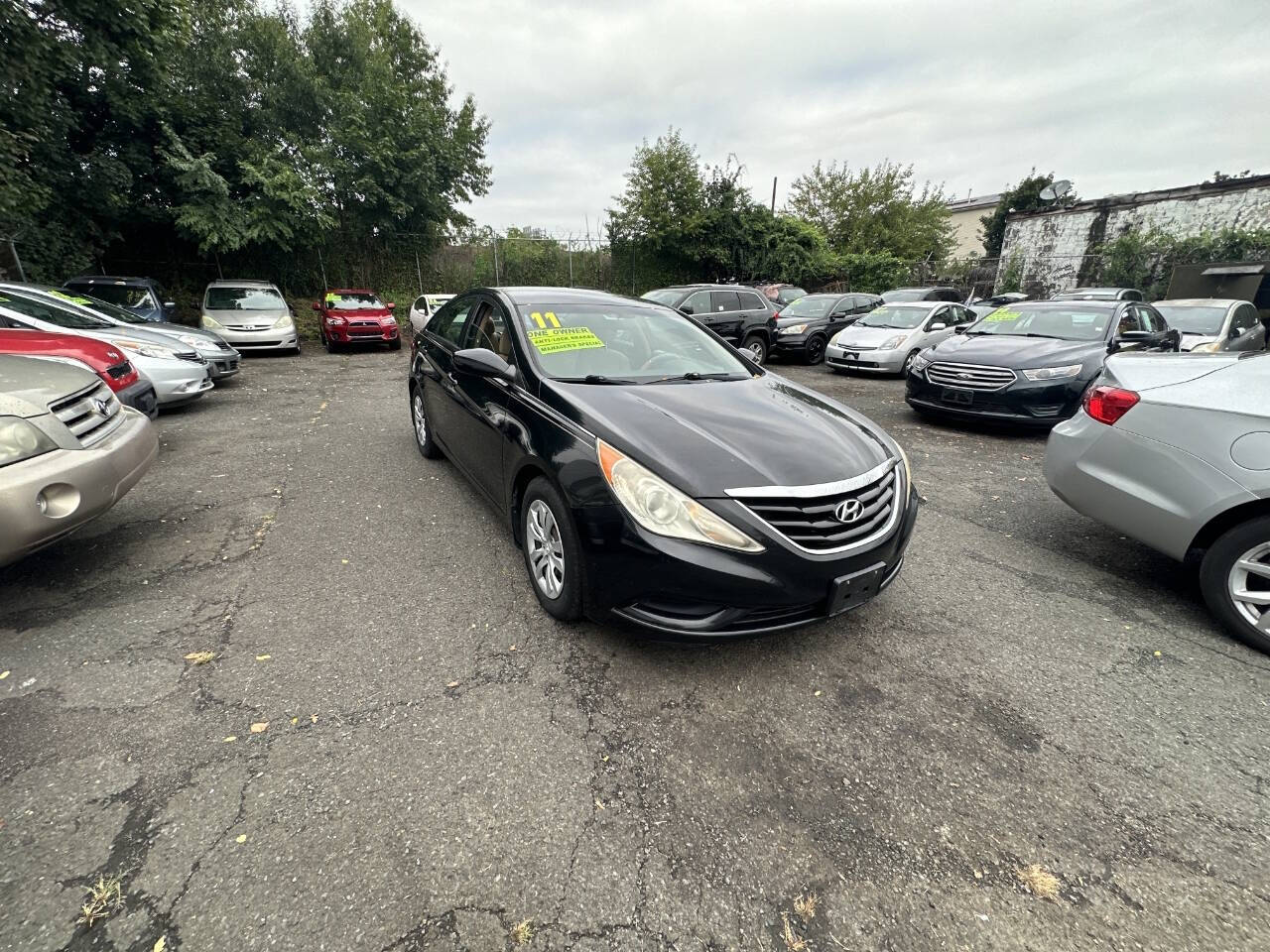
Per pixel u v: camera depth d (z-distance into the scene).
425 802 1.73
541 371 2.95
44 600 2.73
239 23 14.30
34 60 8.15
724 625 2.13
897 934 1.41
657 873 1.55
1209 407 2.58
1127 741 2.03
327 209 15.63
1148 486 2.78
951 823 1.71
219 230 13.01
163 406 6.93
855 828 1.69
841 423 2.74
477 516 3.85
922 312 10.34
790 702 2.20
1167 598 2.98
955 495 4.52
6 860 1.50
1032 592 3.03
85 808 1.66
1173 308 9.23
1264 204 16.16
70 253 11.59
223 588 2.89
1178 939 1.41
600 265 20.44
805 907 1.47
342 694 2.16
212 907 1.41
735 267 21.58
